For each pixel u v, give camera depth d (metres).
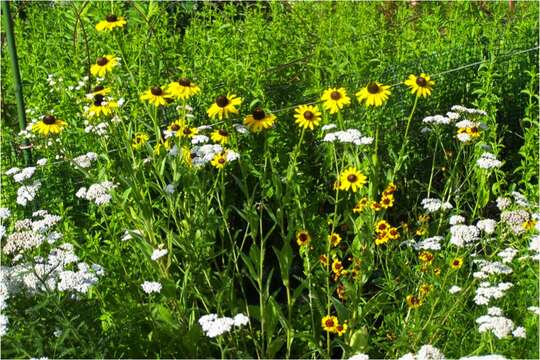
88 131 2.43
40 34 3.51
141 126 2.64
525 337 1.93
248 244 2.63
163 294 2.12
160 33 3.17
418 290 2.18
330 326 2.09
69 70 2.95
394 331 2.19
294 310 2.42
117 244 2.24
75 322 1.96
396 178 2.70
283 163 2.65
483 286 2.03
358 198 2.32
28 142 2.60
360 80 2.89
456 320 2.13
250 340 2.27
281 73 3.07
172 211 2.21
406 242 2.25
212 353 2.20
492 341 2.01
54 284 1.96
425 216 2.37
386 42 3.38
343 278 2.15
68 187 2.55
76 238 2.46
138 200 2.17
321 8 4.02
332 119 2.71
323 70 3.04
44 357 1.83
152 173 2.39
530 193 2.63
